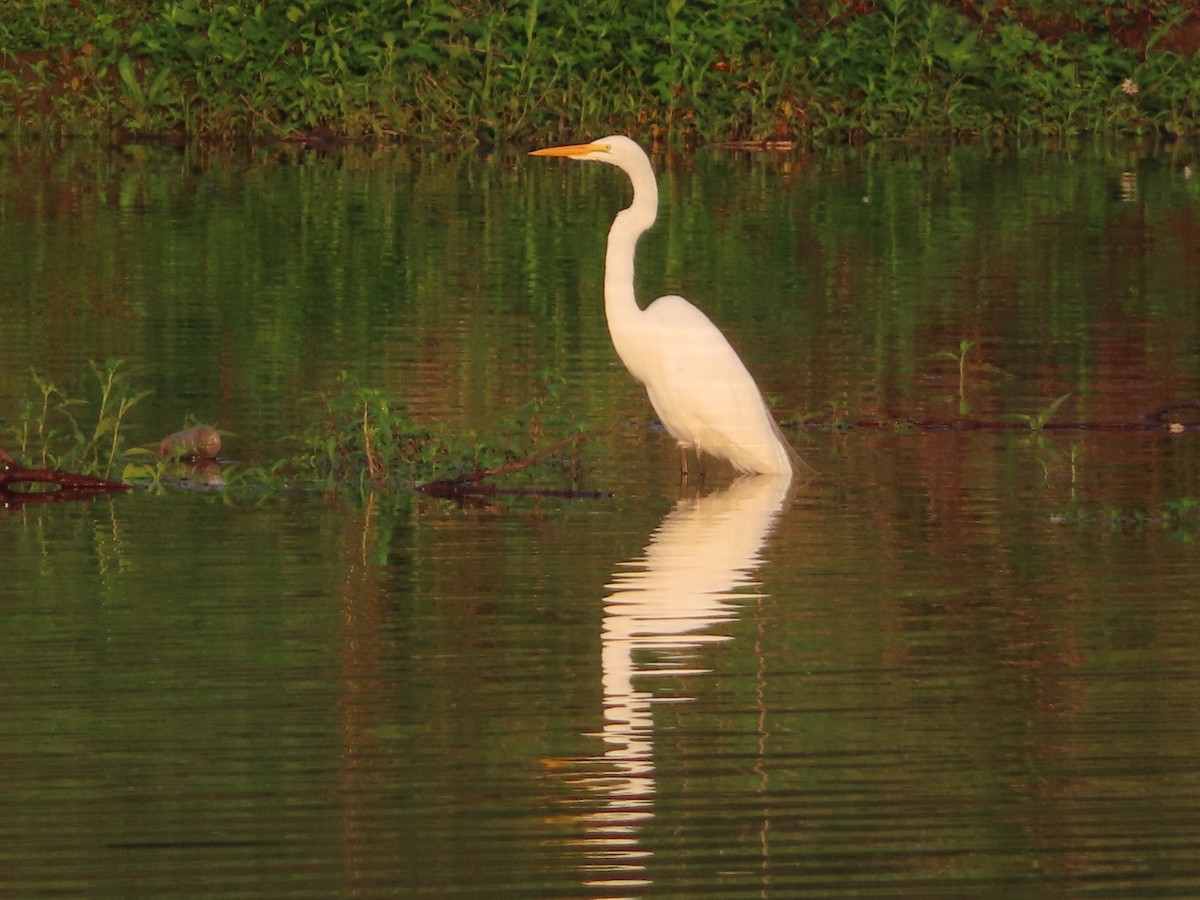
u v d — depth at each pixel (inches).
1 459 548.4
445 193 1100.5
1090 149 1326.3
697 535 492.7
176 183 1119.6
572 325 756.6
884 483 549.0
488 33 1347.2
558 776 342.6
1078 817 327.9
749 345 726.5
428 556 472.4
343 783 339.0
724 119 1355.8
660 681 386.3
